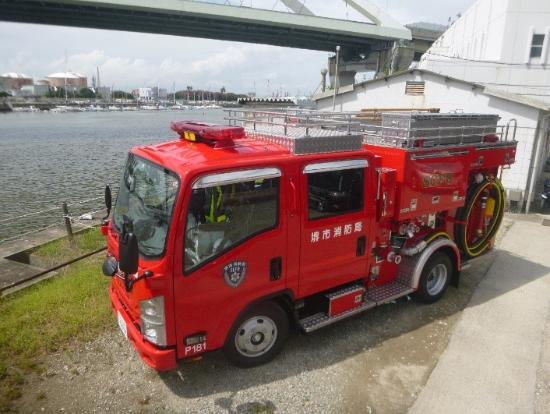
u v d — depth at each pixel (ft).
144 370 15.35
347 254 16.42
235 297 13.87
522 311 20.17
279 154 14.16
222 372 15.30
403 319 19.19
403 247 19.02
